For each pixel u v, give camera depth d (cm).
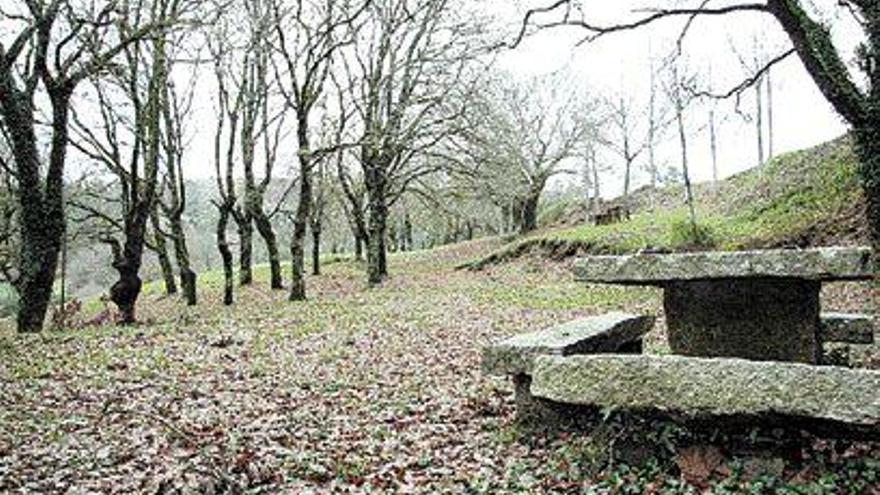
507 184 3016
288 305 2225
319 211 3400
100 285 3906
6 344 1268
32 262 1625
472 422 704
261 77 2697
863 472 458
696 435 501
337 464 580
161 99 2353
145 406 800
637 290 2084
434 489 529
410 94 2761
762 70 1311
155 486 530
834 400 442
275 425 714
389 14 2720
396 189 3322
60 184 1658
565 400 526
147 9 2042
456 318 1748
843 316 834
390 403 808
